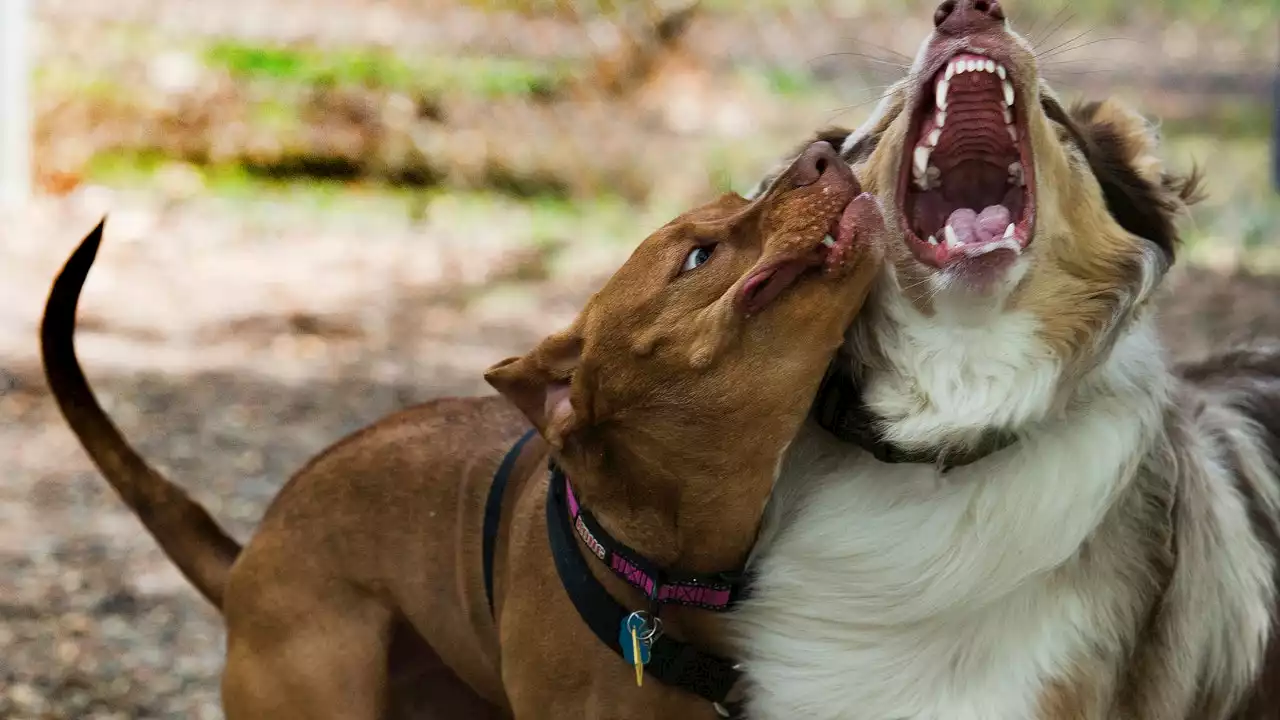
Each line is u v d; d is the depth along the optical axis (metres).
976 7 1.99
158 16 5.73
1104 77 6.91
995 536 1.96
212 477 3.01
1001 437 1.96
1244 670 2.07
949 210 2.06
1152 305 2.04
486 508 2.10
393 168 5.46
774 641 2.01
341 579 2.14
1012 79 1.97
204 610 2.63
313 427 3.30
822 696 2.00
